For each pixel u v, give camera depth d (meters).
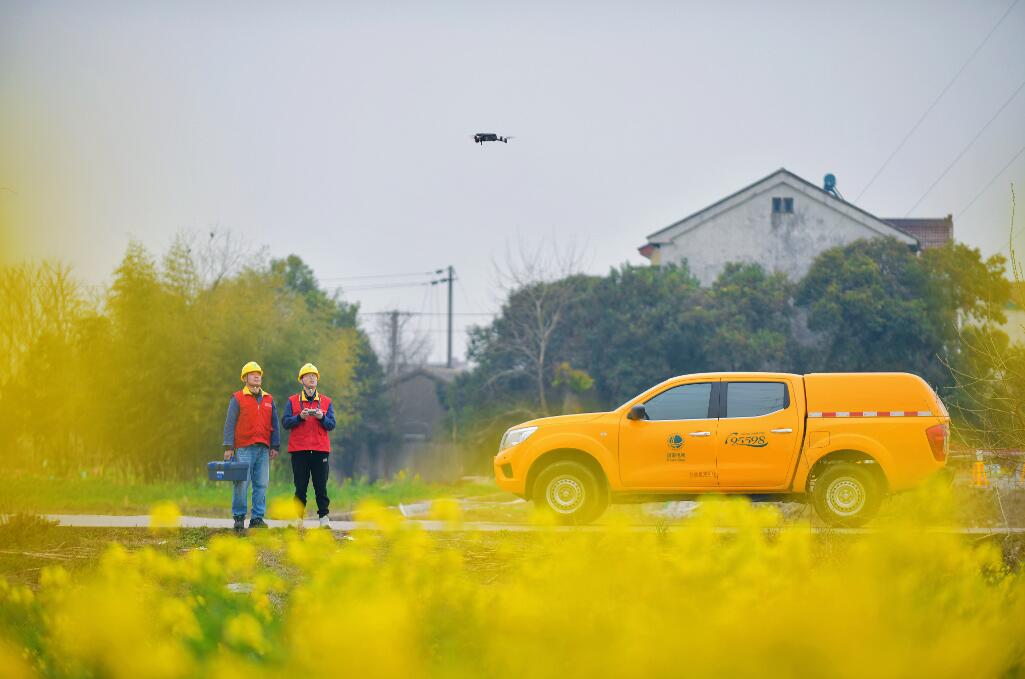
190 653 12.88
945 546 15.20
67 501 61.12
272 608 16.92
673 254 186.75
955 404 39.12
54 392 106.56
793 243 185.00
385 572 13.85
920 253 178.00
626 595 13.48
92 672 13.34
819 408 42.97
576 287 169.38
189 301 110.62
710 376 44.28
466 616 13.02
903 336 152.50
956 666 12.05
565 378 161.12
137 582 15.68
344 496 74.44
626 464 43.88
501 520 48.81
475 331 175.62
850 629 11.80
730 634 11.68
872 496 41.94
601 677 11.47
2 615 16.59
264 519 43.53
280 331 113.12
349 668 11.02
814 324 155.62
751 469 43.00
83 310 108.31
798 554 14.38
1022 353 35.09
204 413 106.62
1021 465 35.19
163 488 80.44
